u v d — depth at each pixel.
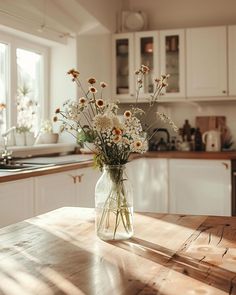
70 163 3.19
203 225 1.51
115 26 4.84
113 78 4.75
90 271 1.04
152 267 1.07
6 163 3.15
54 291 0.91
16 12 3.52
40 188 2.74
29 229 1.46
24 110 3.98
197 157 4.18
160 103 4.96
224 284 0.95
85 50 4.52
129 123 1.37
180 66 4.58
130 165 4.15
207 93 4.52
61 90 4.43
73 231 1.43
